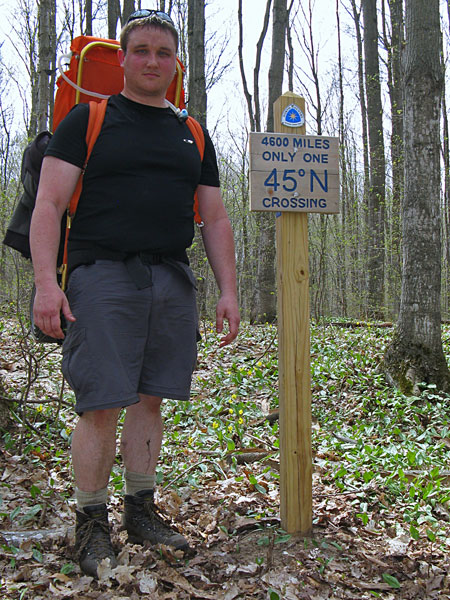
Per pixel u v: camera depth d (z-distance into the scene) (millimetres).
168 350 2395
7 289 7523
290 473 2637
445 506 3125
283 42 12195
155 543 2455
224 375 6078
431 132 5910
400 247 14328
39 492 2949
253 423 4754
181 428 4613
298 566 2383
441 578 2340
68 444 3869
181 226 2395
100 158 2260
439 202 5938
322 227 11992
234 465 3627
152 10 2352
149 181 2295
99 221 2283
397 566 2441
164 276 2363
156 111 2389
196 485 3277
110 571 2197
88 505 2326
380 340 7988
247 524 2738
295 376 2646
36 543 2469
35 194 2408
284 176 2660
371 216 14711
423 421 4988
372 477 3459
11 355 6012
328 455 3967
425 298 5852
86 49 2418
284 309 2654
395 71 14891
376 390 5652
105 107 2316
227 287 2592
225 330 8836
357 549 2578
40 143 2389
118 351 2230
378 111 14867
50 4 8102
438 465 3754
